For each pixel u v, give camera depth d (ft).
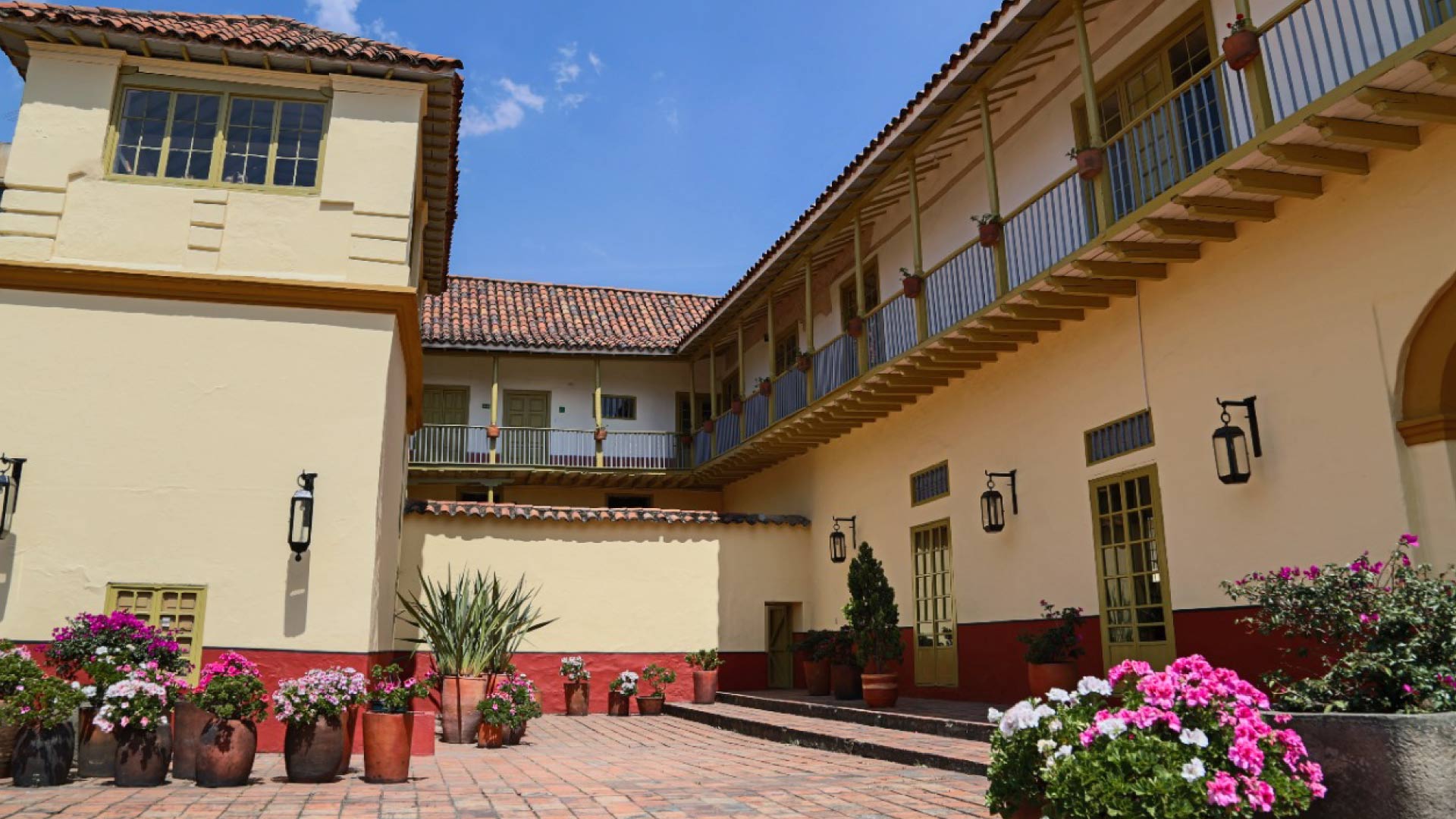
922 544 44.27
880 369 40.60
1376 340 23.45
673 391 74.38
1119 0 33.83
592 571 49.60
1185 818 11.34
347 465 30.78
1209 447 28.27
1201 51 30.58
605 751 31.81
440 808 19.61
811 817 18.57
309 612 29.53
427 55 33.19
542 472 66.03
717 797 21.11
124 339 30.27
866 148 40.14
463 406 70.28
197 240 31.37
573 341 67.82
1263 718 13.11
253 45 31.42
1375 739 12.42
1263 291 26.78
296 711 22.95
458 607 38.78
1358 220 24.09
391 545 36.55
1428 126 22.41
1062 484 34.81
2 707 21.79
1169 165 31.24
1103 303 32.76
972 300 36.60
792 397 52.21
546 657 48.01
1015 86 37.68
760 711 41.96
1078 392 34.24
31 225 30.40
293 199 32.27
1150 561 30.32
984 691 38.50
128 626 25.20
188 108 32.42
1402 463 22.79
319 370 31.30
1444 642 14.69
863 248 51.67
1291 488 25.46
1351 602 16.61
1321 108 21.57
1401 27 24.02
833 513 53.01
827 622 51.67
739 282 56.24
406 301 32.22
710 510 73.31
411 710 30.48
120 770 21.67
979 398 40.40
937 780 23.21
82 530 28.84
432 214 42.73
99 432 29.53
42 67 31.58
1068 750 12.45
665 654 49.78
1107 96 34.63
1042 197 35.22
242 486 29.96
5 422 29.09
